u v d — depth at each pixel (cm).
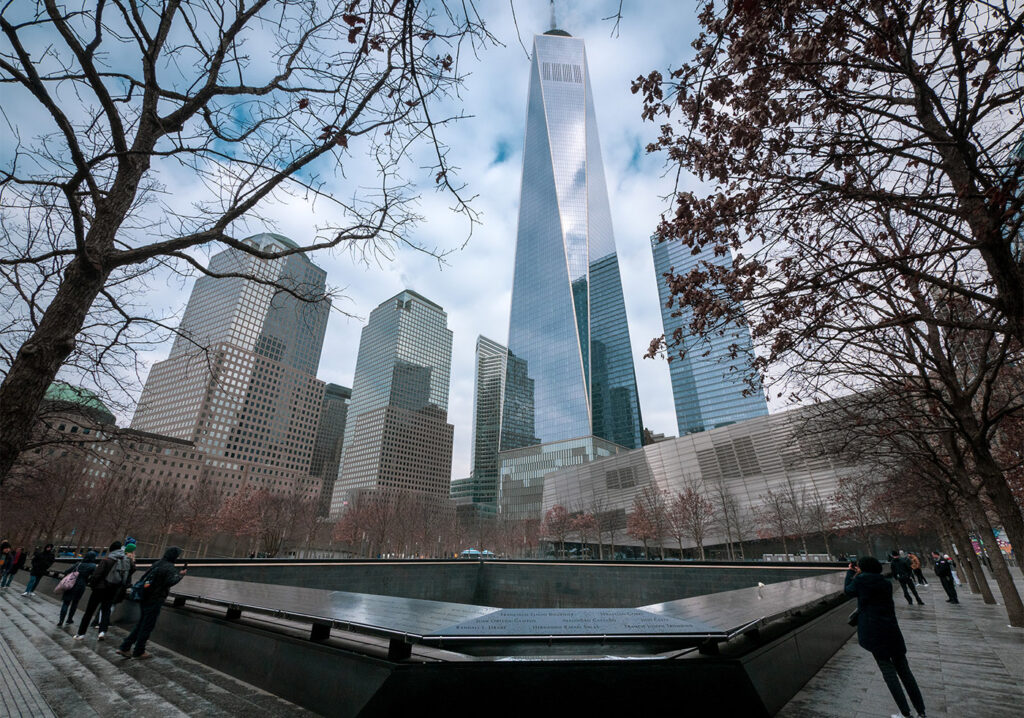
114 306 541
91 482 5862
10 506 3316
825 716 524
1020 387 1214
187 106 470
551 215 17550
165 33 459
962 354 1188
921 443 1205
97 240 412
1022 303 516
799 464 6259
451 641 458
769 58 482
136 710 523
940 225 562
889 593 567
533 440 14962
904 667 529
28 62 331
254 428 13862
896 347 1024
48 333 378
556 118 19225
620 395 15250
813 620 811
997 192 453
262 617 757
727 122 575
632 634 482
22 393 354
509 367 16825
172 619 870
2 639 864
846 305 806
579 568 3416
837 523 5241
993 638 1017
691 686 473
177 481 11538
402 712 449
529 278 17512
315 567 2598
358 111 446
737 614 580
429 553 9819
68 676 646
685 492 7450
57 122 354
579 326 15462
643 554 8481
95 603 921
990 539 1196
